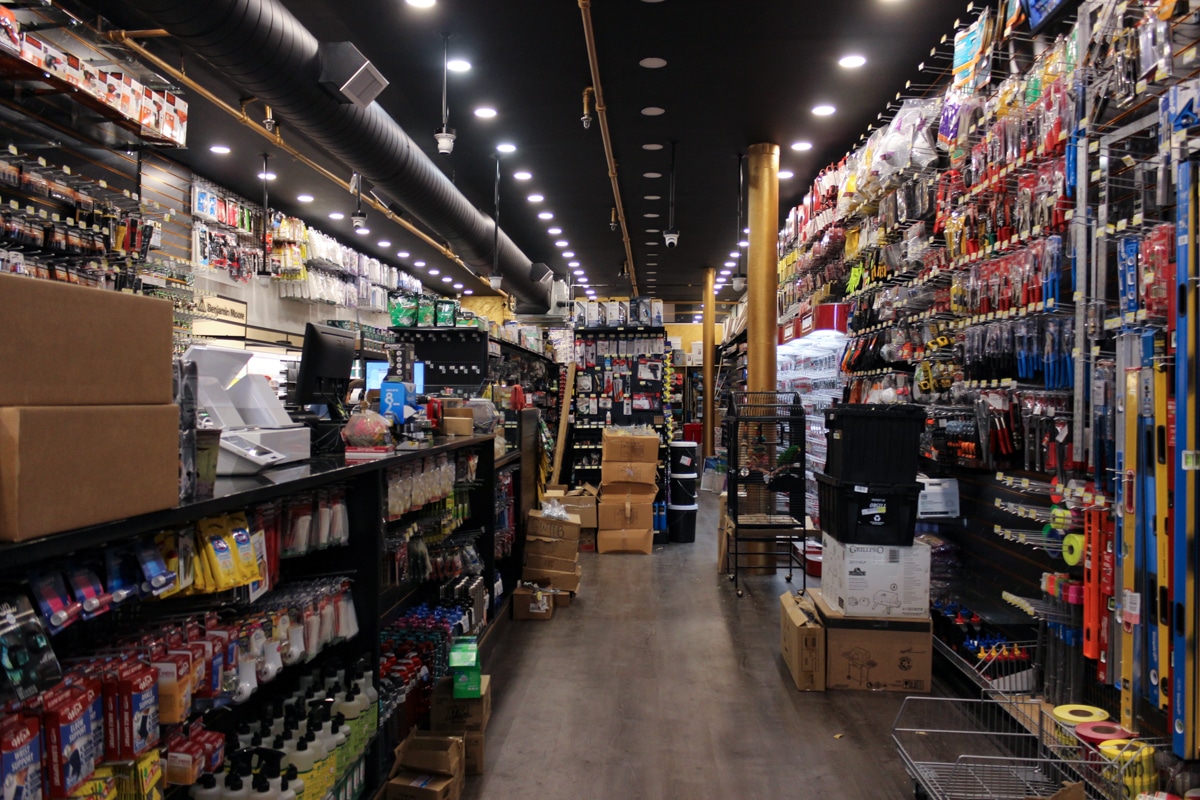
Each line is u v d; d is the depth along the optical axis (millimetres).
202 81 5812
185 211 7738
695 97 6402
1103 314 2920
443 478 3732
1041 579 3293
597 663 4270
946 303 4570
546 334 10773
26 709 1188
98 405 1236
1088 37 3074
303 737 1942
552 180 8992
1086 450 2963
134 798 1371
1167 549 2340
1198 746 2240
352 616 2457
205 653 1651
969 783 2594
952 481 4230
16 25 3379
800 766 3008
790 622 4090
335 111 5152
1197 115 2398
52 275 3830
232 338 8328
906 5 4863
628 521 7676
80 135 4266
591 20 5039
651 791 2814
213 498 1562
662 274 16312
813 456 8031
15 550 1035
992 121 3893
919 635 3789
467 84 6141
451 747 2717
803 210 7746
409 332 7078
